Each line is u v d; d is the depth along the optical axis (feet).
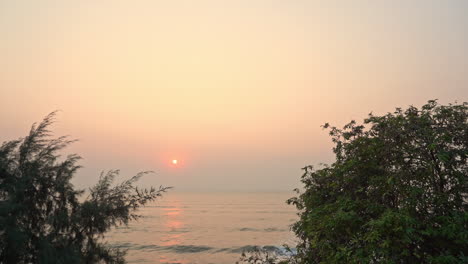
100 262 25.08
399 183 21.17
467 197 21.65
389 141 23.13
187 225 338.34
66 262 21.54
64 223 22.41
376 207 21.89
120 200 25.45
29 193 22.56
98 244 25.43
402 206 20.68
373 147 23.00
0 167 21.40
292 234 262.47
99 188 25.88
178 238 244.83
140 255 178.19
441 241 20.17
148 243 219.41
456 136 22.15
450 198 21.15
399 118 22.75
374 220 19.89
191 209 613.52
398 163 22.49
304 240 28.53
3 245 19.44
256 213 515.09
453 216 19.56
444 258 18.16
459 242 18.67
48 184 23.17
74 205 24.20
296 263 28.63
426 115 22.75
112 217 24.94
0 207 19.39
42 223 22.86
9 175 21.79
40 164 23.44
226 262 160.35
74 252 22.44
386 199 23.65
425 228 20.40
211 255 178.70
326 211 24.72
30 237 21.16
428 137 21.11
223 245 210.59
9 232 19.13
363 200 23.53
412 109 24.25
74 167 25.20
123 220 25.63
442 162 20.16
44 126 24.64
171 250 194.18
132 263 157.89
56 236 22.66
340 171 24.89
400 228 18.33
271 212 536.83
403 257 20.54
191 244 215.51
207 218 424.05
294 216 456.45
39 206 23.15
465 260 17.51
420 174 21.62
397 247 19.16
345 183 25.39
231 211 560.20
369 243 20.24
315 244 24.27
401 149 22.67
